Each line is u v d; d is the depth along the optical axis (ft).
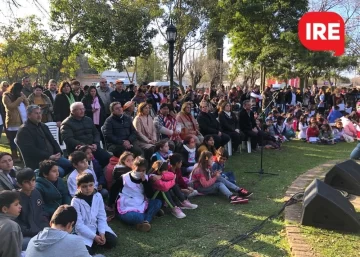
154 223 14.65
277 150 30.81
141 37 55.67
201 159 18.13
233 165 24.58
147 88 36.24
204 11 67.72
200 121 25.89
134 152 19.27
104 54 59.62
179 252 12.14
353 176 17.29
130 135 20.26
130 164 15.69
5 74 77.15
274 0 62.13
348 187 17.26
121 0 38.63
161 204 14.94
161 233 13.65
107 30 49.98
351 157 25.80
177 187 16.25
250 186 19.71
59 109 22.76
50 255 8.15
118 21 38.27
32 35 51.47
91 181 12.27
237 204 16.92
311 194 13.88
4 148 26.18
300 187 19.17
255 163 25.29
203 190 18.12
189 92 39.34
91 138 18.75
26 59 56.59
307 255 11.48
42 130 17.22
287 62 63.98
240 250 12.31
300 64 63.36
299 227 13.70
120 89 28.32
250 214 15.66
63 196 13.41
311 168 24.06
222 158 18.97
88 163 16.05
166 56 95.50
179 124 23.81
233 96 45.11
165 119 23.68
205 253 12.09
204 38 70.49
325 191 13.84
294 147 32.78
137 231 13.83
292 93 53.21
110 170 16.62
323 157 28.12
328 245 12.19
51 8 46.50
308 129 35.68
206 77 106.01
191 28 68.03
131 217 13.89
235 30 67.10
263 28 64.49
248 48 68.44
